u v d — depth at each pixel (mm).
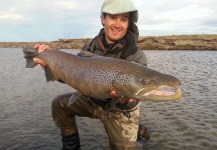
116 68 955
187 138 1436
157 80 897
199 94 2588
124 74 933
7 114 1829
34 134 1460
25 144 1332
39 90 2748
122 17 1071
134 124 1108
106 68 972
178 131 1537
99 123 1660
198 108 2043
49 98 2354
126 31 1124
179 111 1955
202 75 4086
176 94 843
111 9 1050
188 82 3375
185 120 1733
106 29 1097
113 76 949
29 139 1392
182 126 1616
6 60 7605
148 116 1829
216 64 5965
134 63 964
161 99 862
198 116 1828
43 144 1337
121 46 1090
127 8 1046
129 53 1084
